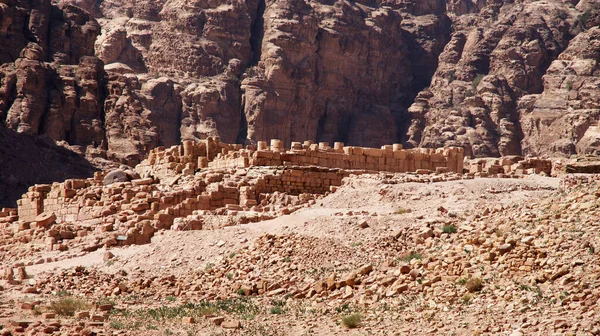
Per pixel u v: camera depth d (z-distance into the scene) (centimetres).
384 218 5866
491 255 4688
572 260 4403
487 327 4044
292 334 4369
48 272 6238
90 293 5678
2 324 4609
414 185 6956
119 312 4972
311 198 7275
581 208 4966
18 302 5344
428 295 4556
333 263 5338
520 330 3934
